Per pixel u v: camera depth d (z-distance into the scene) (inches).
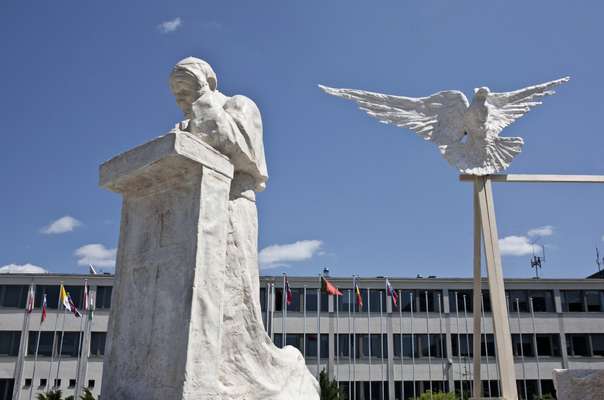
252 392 199.0
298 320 1742.1
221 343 191.3
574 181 420.2
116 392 184.9
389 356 1736.0
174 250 183.8
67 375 1651.1
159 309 181.6
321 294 1777.8
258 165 222.4
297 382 222.5
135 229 202.4
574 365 1759.4
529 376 1750.7
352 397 1692.9
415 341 1760.6
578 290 1829.5
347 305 1776.6
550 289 1830.7
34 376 1648.6
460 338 1766.7
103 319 1701.5
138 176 195.2
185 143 179.8
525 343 1784.0
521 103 444.8
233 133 206.7
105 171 202.7
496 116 436.1
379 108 440.1
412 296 1800.0
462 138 434.6
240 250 209.9
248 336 206.2
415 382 1724.9
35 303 1707.7
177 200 189.2
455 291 1811.0
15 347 1673.2
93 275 1732.3
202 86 215.2
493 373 1713.8
